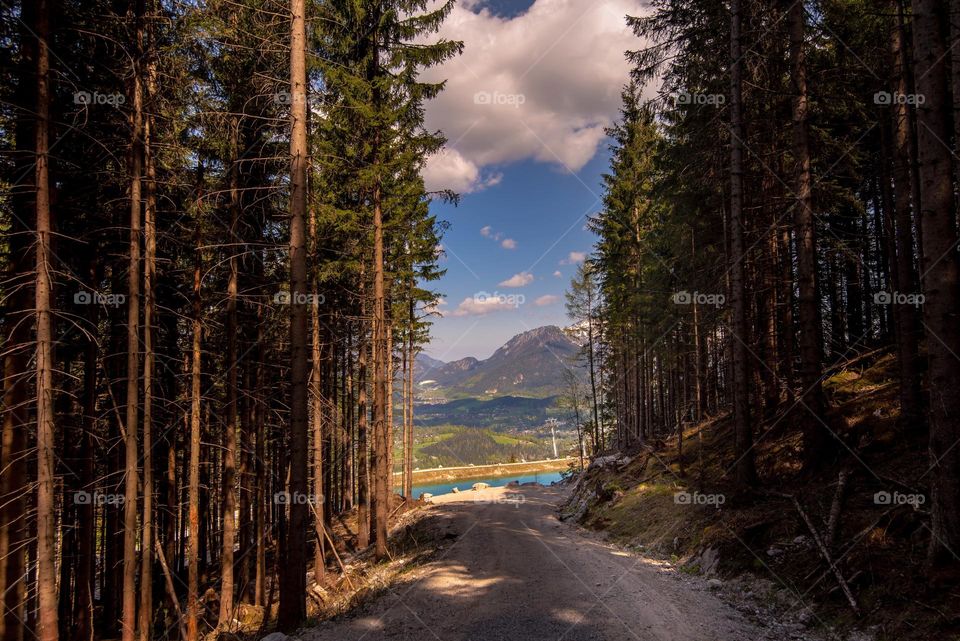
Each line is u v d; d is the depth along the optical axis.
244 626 14.16
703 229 18.23
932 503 6.42
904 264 10.60
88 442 12.25
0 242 9.79
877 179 20.69
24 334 8.70
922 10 6.57
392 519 24.95
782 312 17.84
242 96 12.25
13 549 8.57
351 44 14.03
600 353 36.72
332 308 19.81
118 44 9.41
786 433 13.30
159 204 12.40
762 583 8.39
